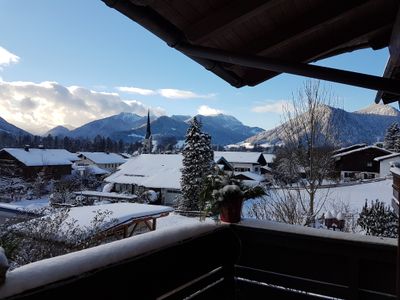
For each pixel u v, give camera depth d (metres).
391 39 2.32
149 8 1.68
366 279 2.06
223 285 2.29
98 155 49.28
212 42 2.21
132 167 30.14
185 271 1.96
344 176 32.12
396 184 3.69
